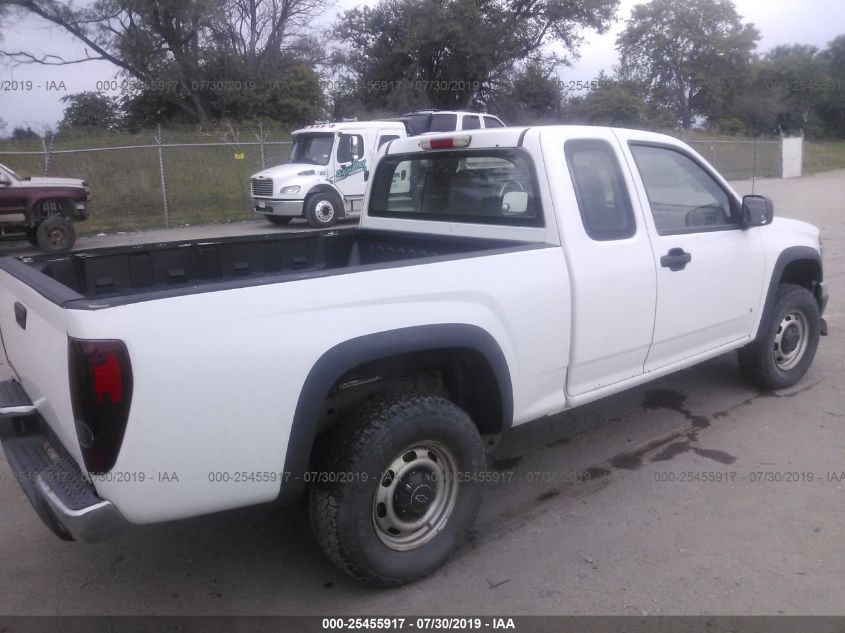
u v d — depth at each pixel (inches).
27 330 117.3
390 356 117.4
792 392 209.3
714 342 179.6
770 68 1863.9
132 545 140.8
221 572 131.0
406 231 180.9
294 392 105.7
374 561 116.2
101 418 92.9
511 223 152.3
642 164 161.6
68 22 1083.9
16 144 789.9
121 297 95.7
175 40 1139.9
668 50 1779.0
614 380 155.8
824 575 123.8
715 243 172.1
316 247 186.7
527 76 1357.0
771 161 1248.8
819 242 210.5
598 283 144.6
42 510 107.3
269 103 1179.9
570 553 133.1
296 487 109.9
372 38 1334.9
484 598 120.7
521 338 132.6
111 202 733.3
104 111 1195.9
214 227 679.1
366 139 655.8
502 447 179.9
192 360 97.0
